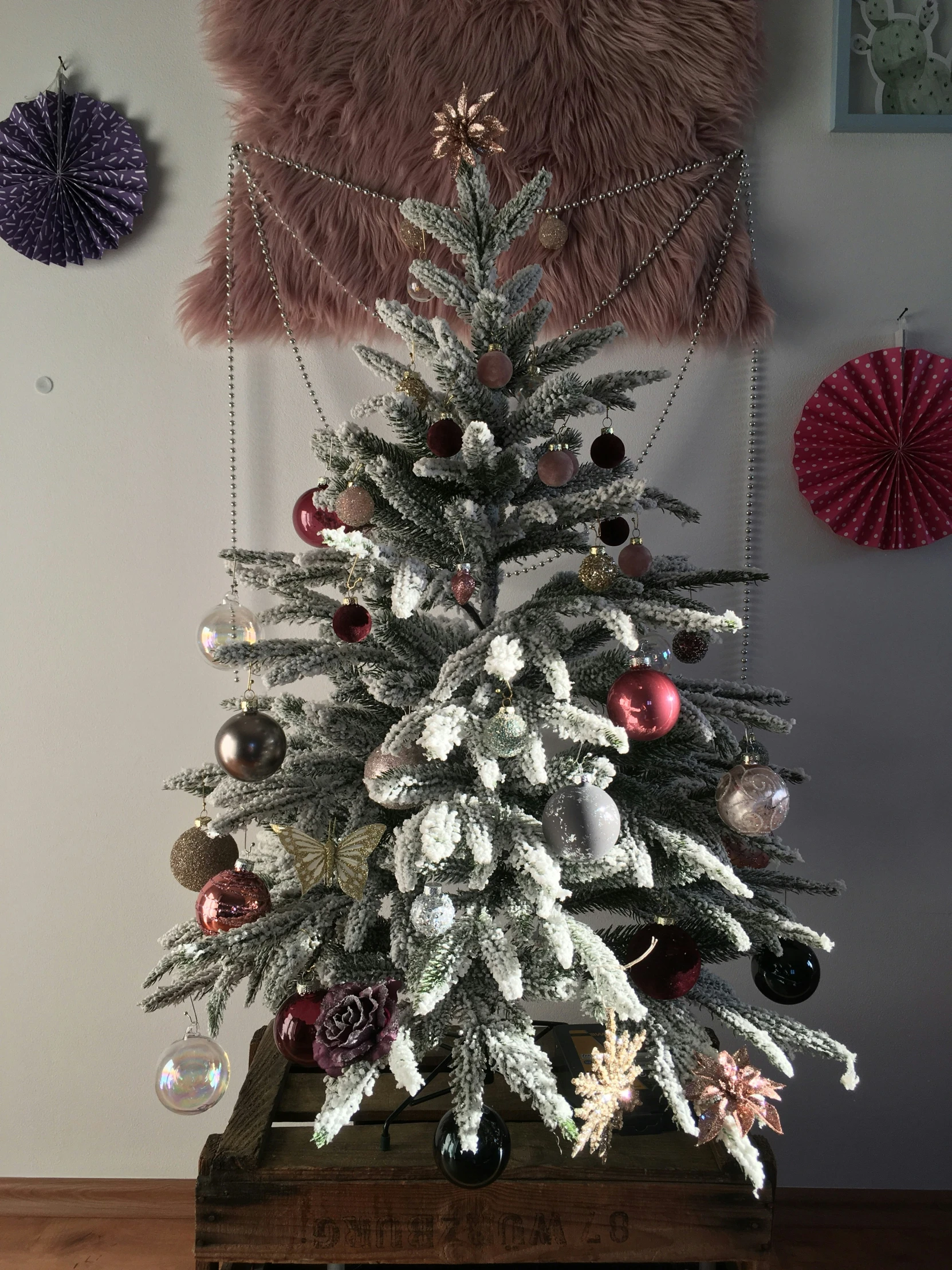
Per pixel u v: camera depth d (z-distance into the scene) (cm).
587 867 81
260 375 125
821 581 128
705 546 128
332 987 82
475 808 78
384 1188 87
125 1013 134
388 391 125
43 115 118
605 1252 89
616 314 120
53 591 128
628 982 87
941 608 129
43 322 124
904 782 131
